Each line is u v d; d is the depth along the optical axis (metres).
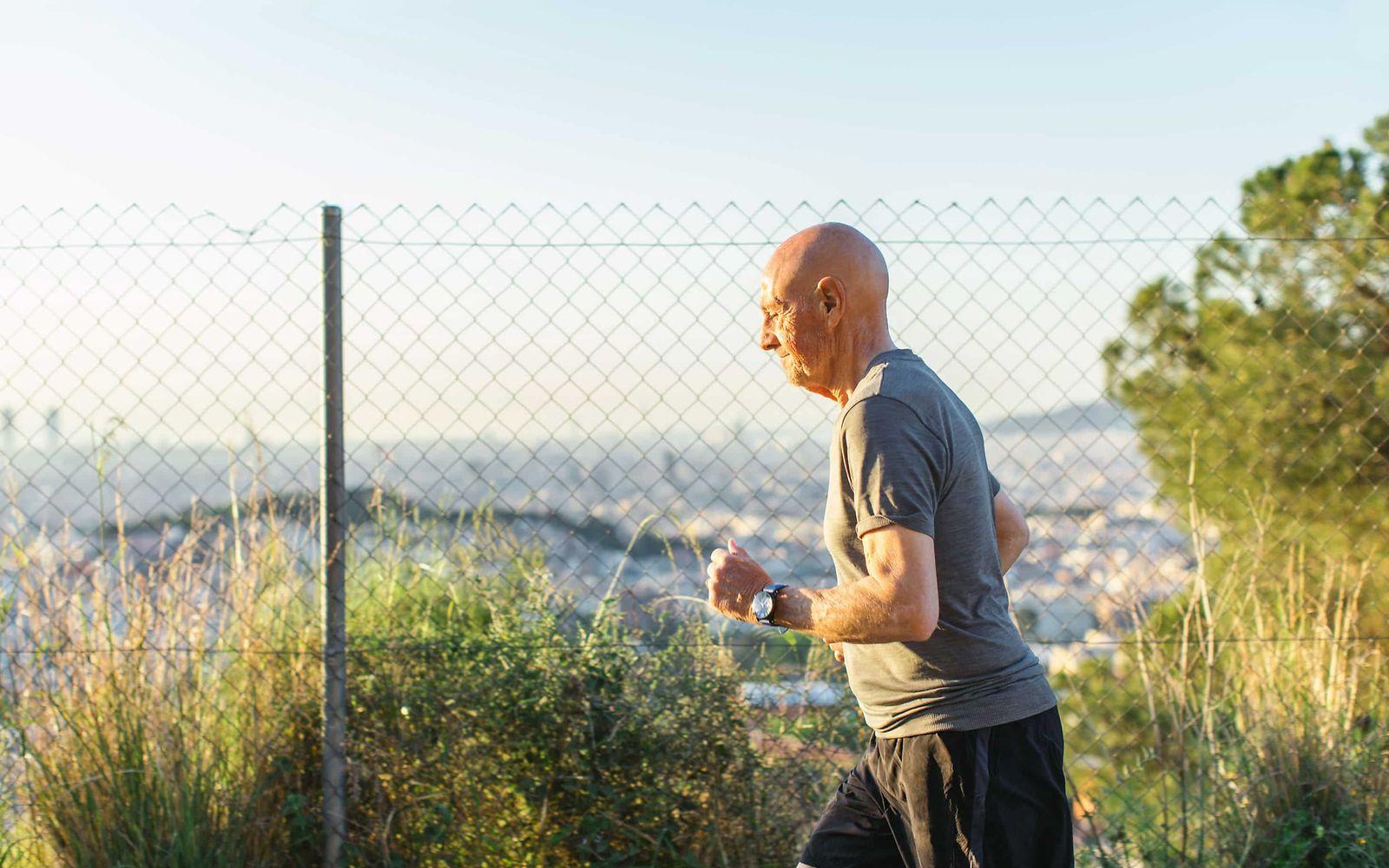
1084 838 3.15
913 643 2.02
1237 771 3.20
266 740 3.08
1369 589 3.65
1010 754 1.98
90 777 2.96
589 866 3.03
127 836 2.94
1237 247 3.53
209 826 2.99
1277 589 3.46
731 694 3.11
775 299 2.15
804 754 3.11
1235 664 3.29
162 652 3.07
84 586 3.07
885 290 2.15
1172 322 3.68
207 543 3.12
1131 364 3.76
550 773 3.11
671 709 3.08
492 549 3.21
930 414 1.93
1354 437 4.04
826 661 3.15
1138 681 3.32
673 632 3.16
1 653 3.02
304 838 3.02
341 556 3.04
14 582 3.04
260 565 3.13
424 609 3.28
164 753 3.00
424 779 3.09
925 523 1.85
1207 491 4.20
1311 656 3.31
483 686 3.10
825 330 2.12
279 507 3.12
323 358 3.05
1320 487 4.13
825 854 2.22
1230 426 4.11
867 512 1.87
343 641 3.05
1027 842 1.99
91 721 3.01
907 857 2.12
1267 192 5.41
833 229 2.14
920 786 2.02
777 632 3.15
